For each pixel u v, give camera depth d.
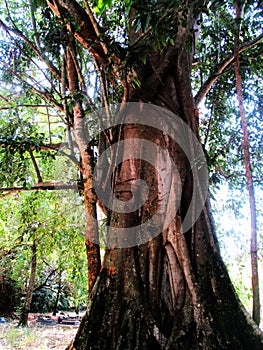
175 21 3.34
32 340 7.50
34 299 15.73
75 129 5.12
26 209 8.47
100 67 5.01
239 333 3.12
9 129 6.36
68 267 9.86
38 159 7.93
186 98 4.24
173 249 3.59
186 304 3.31
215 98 6.51
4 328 9.66
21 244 10.26
